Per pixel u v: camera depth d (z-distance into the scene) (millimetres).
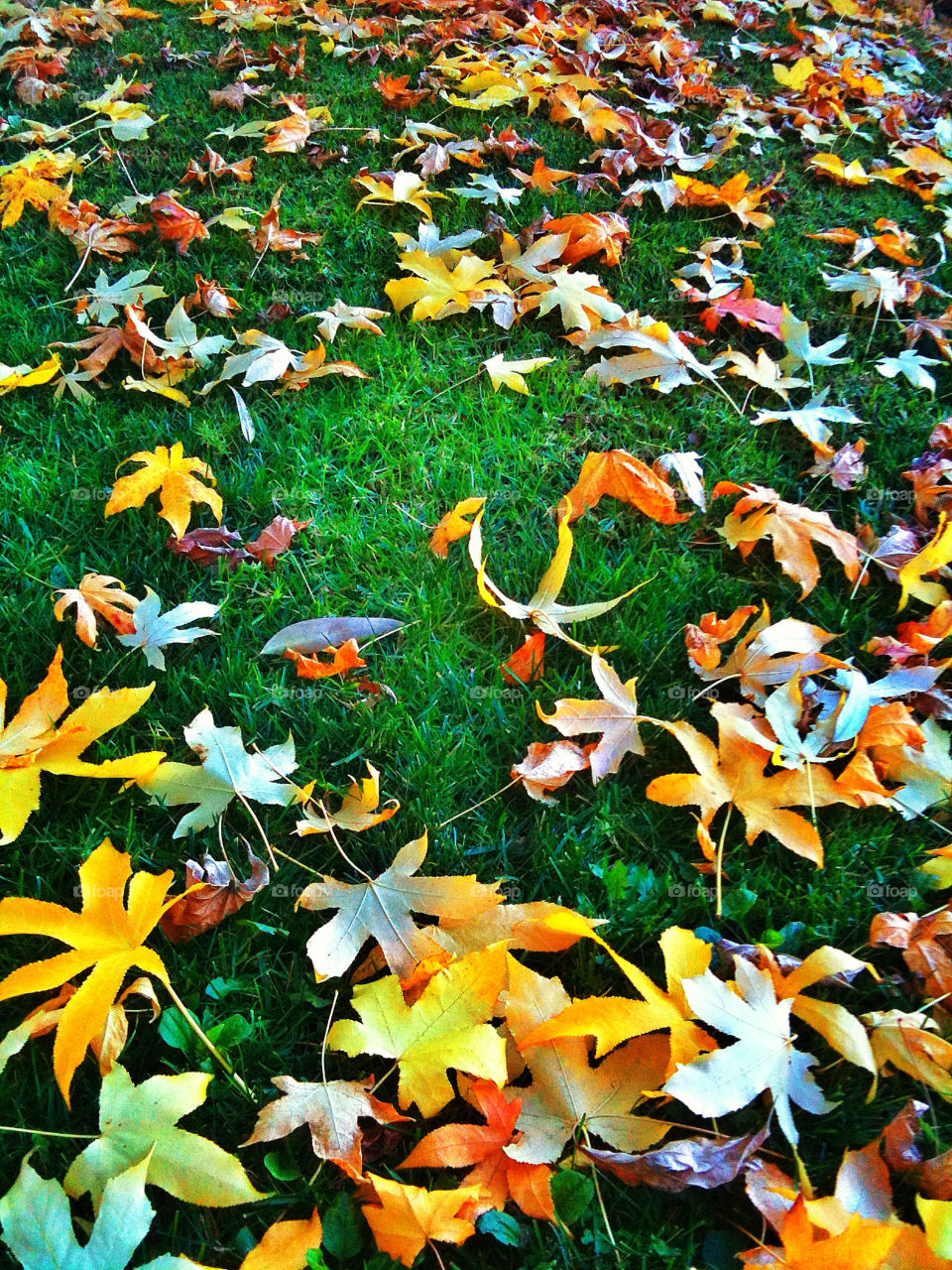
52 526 1096
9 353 1275
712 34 2262
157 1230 718
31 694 918
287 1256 675
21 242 1455
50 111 1749
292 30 2041
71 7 2021
